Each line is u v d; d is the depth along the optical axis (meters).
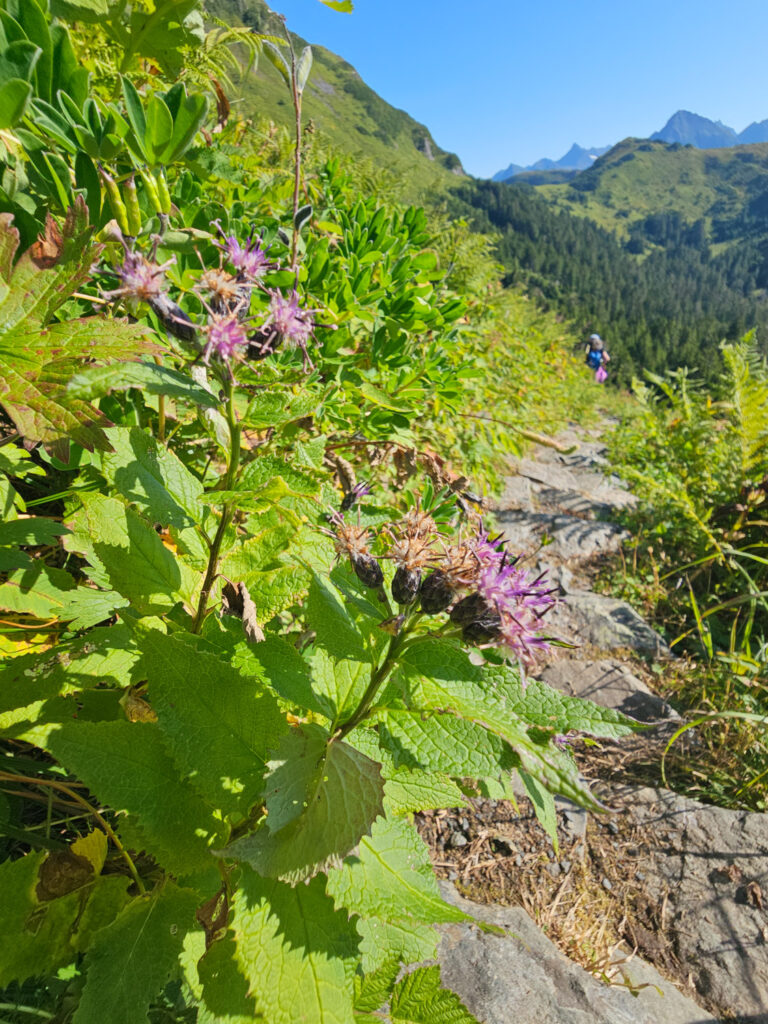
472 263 6.92
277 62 1.71
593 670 4.01
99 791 1.14
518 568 1.14
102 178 1.38
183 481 1.39
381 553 1.56
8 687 1.28
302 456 1.68
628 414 9.23
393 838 1.36
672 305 118.19
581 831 2.95
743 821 3.04
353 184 5.37
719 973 2.44
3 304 1.08
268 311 1.21
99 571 1.47
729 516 5.27
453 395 2.96
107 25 1.78
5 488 1.44
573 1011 2.00
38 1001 1.27
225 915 1.24
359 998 1.42
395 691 1.23
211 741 1.20
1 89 1.25
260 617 1.40
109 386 1.03
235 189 2.74
